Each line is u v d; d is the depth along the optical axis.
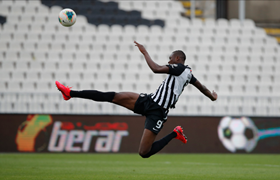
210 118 48.03
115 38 65.75
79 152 45.91
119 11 71.44
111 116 46.66
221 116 48.19
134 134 46.84
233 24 70.81
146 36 66.31
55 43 63.31
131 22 70.44
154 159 38.69
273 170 27.98
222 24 70.69
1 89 56.50
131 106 19.39
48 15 67.62
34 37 64.44
